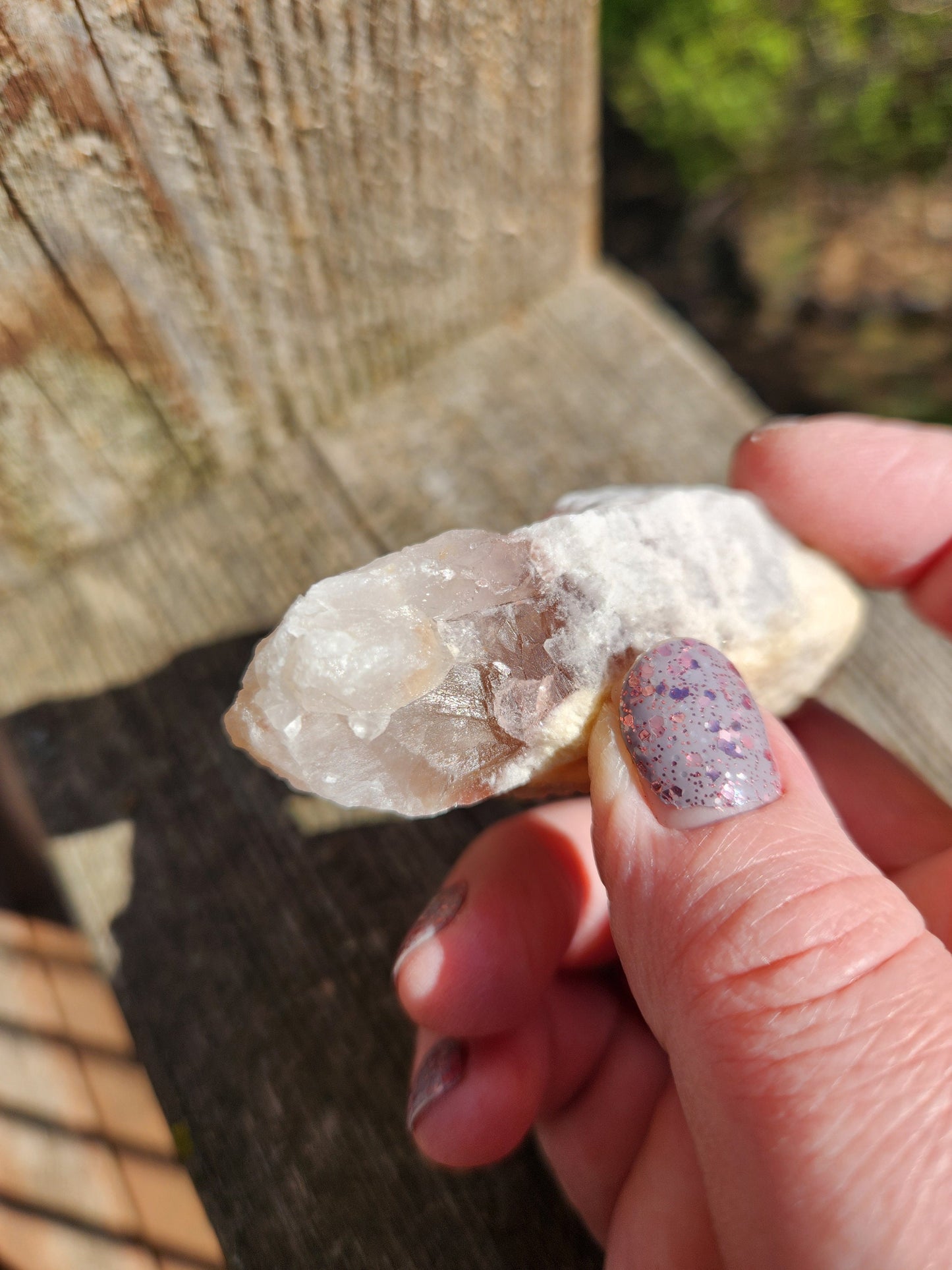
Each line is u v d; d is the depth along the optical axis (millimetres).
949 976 61
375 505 123
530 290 138
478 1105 85
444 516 122
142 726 110
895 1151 56
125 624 116
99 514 116
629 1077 95
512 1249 86
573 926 95
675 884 68
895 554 100
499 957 87
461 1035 88
